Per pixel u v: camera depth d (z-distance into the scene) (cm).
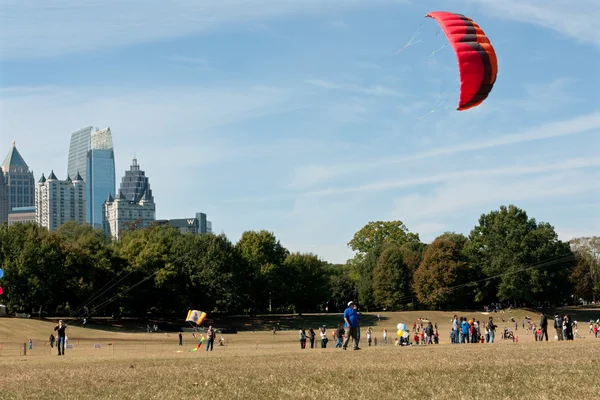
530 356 3262
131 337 11062
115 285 13838
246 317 16500
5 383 2772
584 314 17462
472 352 3712
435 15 5794
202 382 2547
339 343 5828
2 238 13425
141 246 15050
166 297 14638
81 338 10406
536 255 16975
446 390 2197
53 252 12925
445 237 19925
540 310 17662
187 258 15288
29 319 11844
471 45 5475
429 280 17600
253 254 17250
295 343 9925
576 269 18300
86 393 2355
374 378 2517
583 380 2339
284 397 2148
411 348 4578
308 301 18062
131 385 2528
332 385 2366
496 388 2212
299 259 17900
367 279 19325
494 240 17662
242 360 3600
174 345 9381
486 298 18700
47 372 3216
